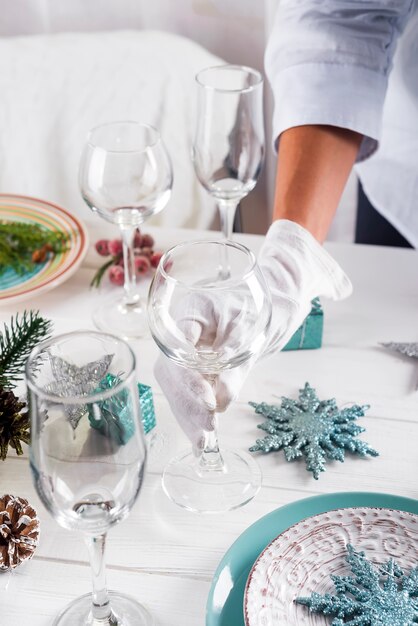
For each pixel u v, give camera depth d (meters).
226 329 0.65
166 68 1.66
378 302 0.97
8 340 0.75
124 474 0.52
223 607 0.60
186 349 0.65
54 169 1.71
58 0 1.83
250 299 0.65
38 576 0.64
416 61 1.08
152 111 1.67
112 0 1.81
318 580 0.61
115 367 0.56
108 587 0.63
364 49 0.96
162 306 0.66
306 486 0.72
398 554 0.62
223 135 0.94
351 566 0.61
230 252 0.70
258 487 0.72
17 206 1.14
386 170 1.21
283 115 0.97
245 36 1.80
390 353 0.89
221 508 0.70
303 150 0.94
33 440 0.50
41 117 1.69
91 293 1.01
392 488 0.72
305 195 0.91
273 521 0.66
